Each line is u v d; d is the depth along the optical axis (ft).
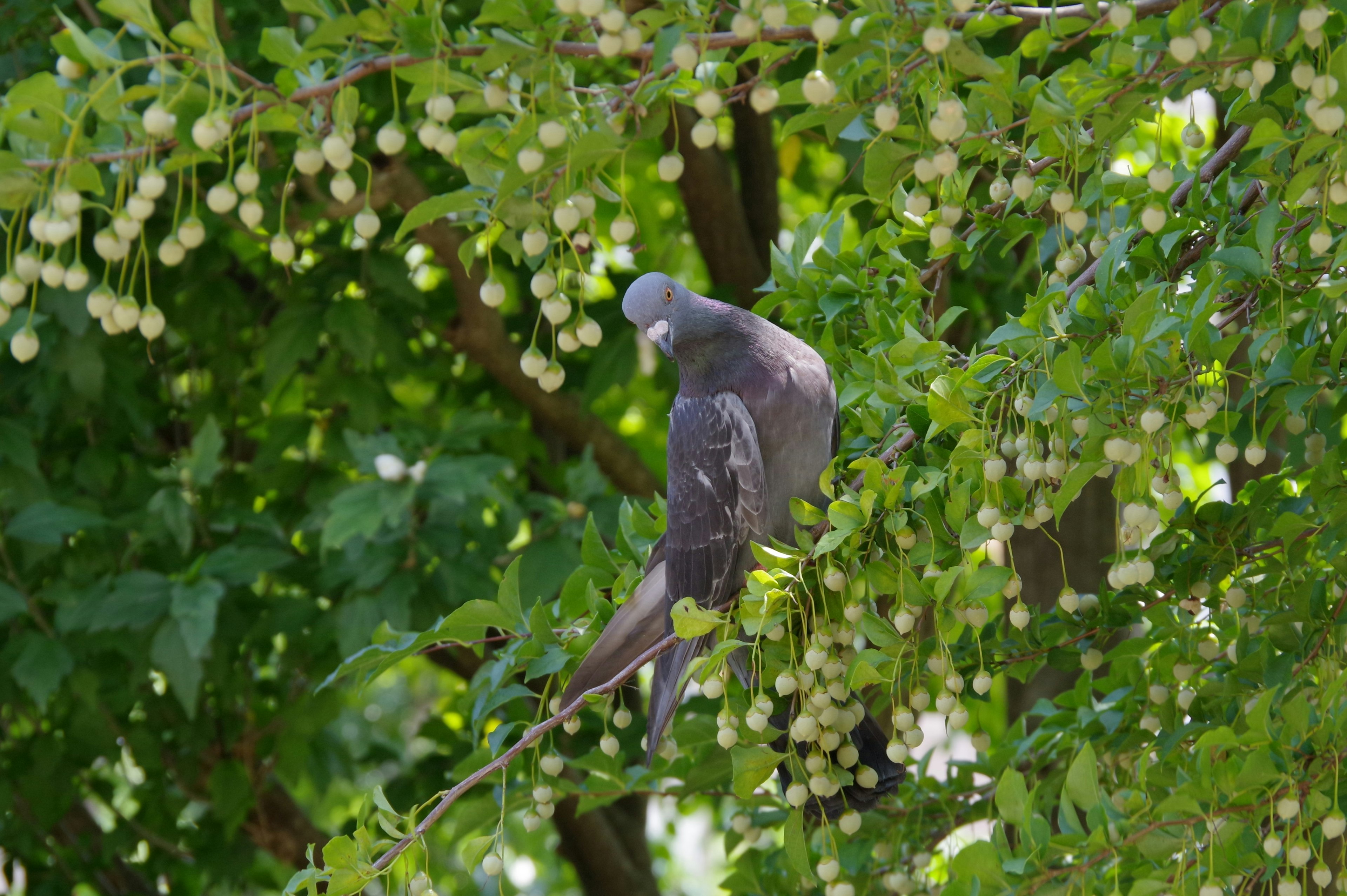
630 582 20.94
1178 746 20.68
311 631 32.53
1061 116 15.65
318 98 15.14
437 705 51.42
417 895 17.24
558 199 15.99
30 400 34.63
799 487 21.53
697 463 21.17
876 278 21.97
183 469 32.81
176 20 30.66
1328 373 16.66
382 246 35.04
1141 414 15.53
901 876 23.68
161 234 32.27
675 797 31.09
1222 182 18.42
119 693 34.09
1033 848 16.70
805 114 15.93
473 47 14.71
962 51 14.43
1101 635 21.93
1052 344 16.25
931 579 17.03
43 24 31.71
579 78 25.02
